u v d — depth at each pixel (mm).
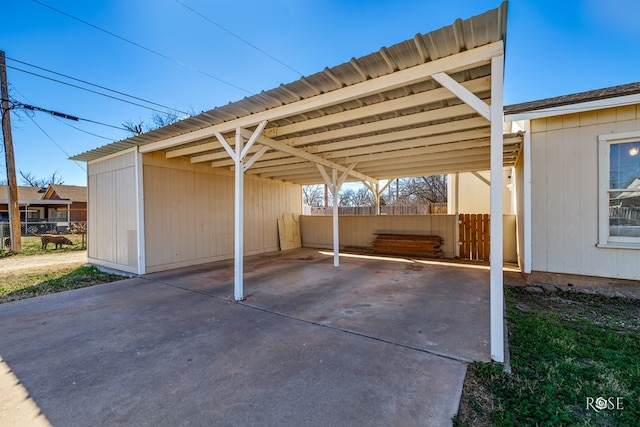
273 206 9805
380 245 8984
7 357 2564
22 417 1782
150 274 6012
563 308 3814
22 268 7082
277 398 1938
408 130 4703
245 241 8672
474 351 2570
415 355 2512
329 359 2463
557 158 4730
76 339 2930
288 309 3812
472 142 5367
